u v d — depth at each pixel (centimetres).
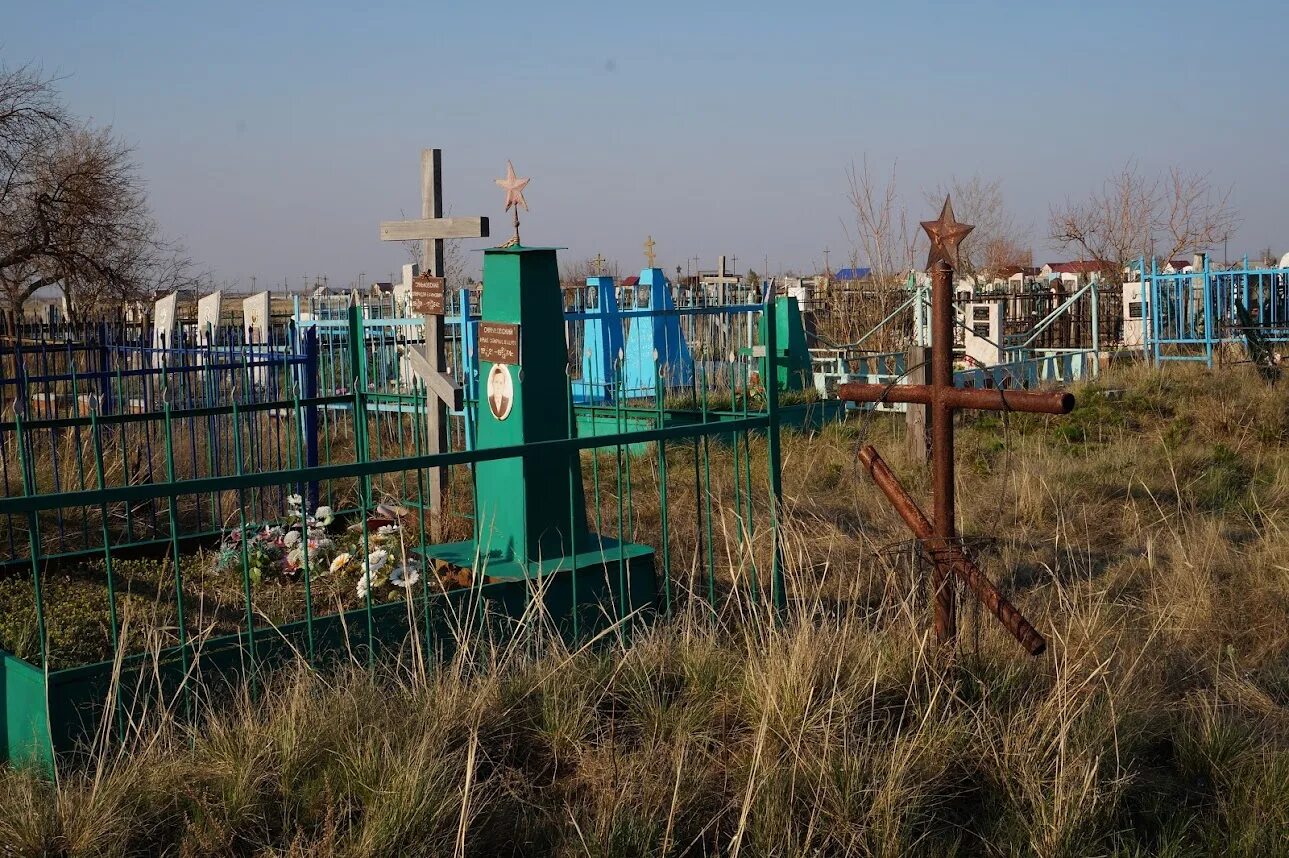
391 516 749
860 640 521
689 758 446
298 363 980
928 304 1953
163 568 623
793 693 467
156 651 449
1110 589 697
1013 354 1956
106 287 2841
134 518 925
